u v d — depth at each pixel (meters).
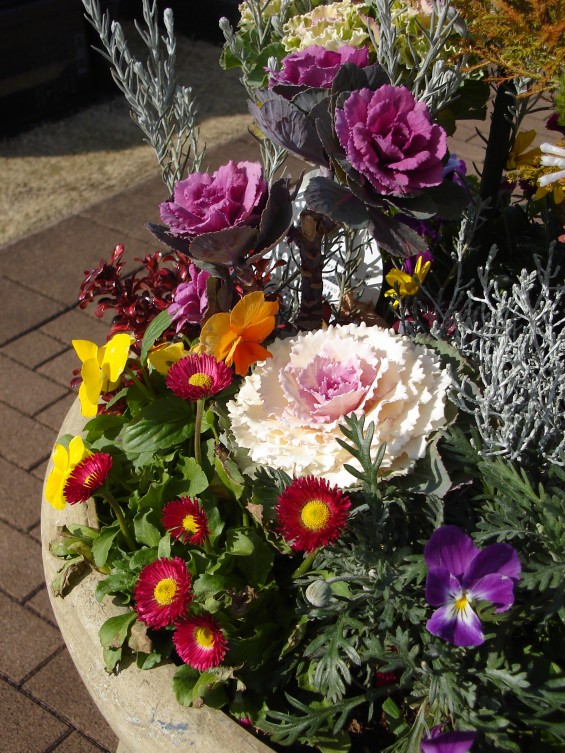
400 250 1.05
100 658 1.06
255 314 1.09
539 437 1.18
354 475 0.96
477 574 0.86
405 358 1.07
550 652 0.98
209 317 1.20
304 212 1.19
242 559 1.10
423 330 1.41
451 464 1.07
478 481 1.13
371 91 1.10
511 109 1.50
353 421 0.96
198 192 1.15
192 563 1.09
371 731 1.03
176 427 1.20
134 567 1.08
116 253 1.40
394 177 1.04
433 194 1.11
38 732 1.86
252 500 1.09
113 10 4.29
